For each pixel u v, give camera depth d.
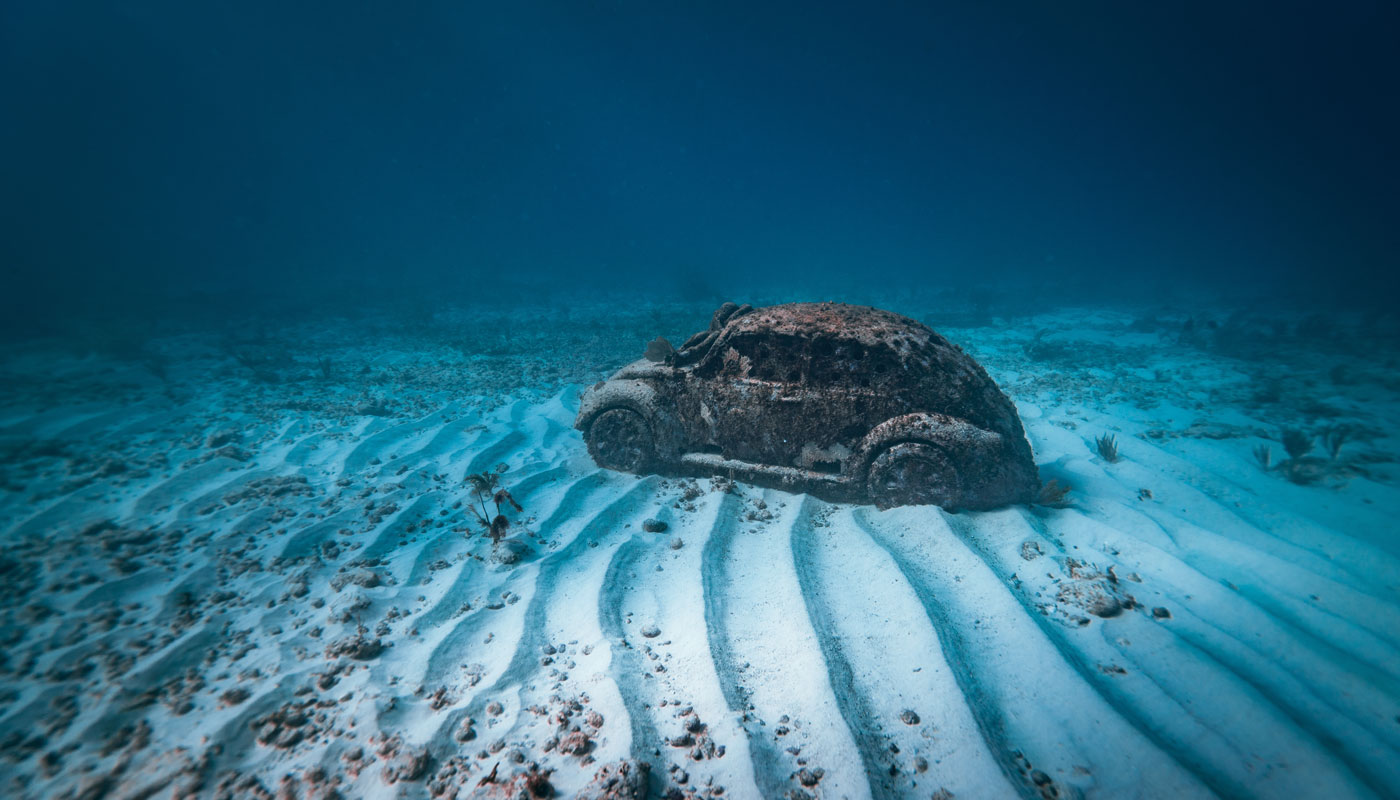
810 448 4.46
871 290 22.44
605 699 2.62
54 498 4.47
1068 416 6.64
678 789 2.23
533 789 2.18
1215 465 5.12
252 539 4.01
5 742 2.47
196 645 3.02
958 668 2.70
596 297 21.03
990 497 4.12
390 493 4.71
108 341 10.07
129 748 2.44
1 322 11.98
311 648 3.02
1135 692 2.57
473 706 2.63
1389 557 3.62
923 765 2.27
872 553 3.66
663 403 4.86
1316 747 2.23
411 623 3.21
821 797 2.17
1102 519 4.16
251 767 2.37
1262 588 3.33
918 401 4.18
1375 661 2.76
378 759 2.39
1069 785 2.14
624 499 4.56
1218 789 2.07
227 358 9.74
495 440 5.92
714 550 3.82
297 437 5.91
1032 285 22.69
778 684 2.70
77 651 2.95
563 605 3.34
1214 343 10.73
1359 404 6.75
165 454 5.38
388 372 8.86
